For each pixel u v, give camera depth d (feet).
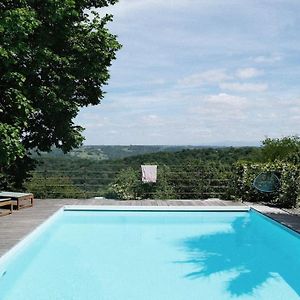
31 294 24.27
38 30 46.24
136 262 31.19
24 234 33.17
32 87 46.88
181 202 52.65
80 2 48.91
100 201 53.21
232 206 49.44
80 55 48.93
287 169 49.78
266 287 25.82
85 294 24.35
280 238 39.14
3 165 49.88
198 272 28.78
